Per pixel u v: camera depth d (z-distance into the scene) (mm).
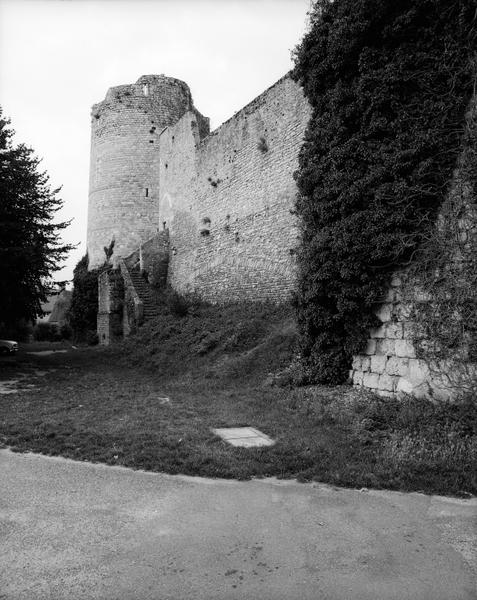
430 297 7723
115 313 25203
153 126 31344
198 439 6621
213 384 11812
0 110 17172
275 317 15477
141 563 3482
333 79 9883
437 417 6719
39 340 43250
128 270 25719
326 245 9453
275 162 17203
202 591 3160
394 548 3744
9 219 16531
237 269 19234
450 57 7777
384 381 8531
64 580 3248
